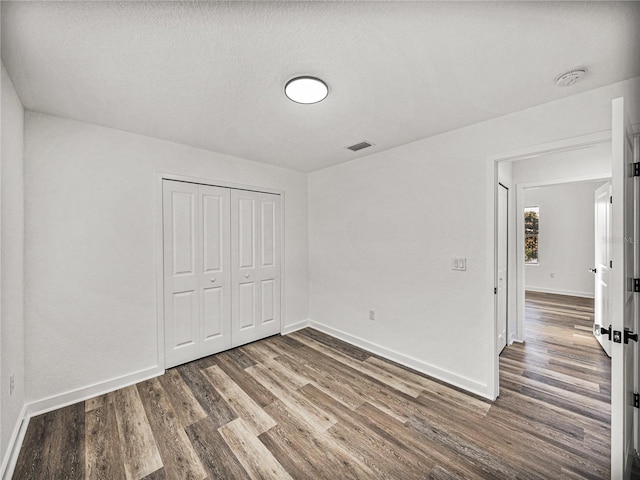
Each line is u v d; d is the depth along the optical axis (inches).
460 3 43.3
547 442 68.2
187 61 57.9
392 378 99.8
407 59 57.7
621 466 48.6
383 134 98.4
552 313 180.4
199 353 115.0
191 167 111.3
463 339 93.4
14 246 68.4
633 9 44.2
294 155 123.6
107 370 92.0
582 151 118.8
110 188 92.7
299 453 65.6
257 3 43.5
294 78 64.1
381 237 118.6
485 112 81.5
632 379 58.6
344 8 44.4
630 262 56.1
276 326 142.9
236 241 126.6
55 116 83.0
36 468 61.6
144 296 99.9
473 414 79.3
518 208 133.7
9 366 64.7
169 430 73.4
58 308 83.4
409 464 62.2
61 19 46.1
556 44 53.0
